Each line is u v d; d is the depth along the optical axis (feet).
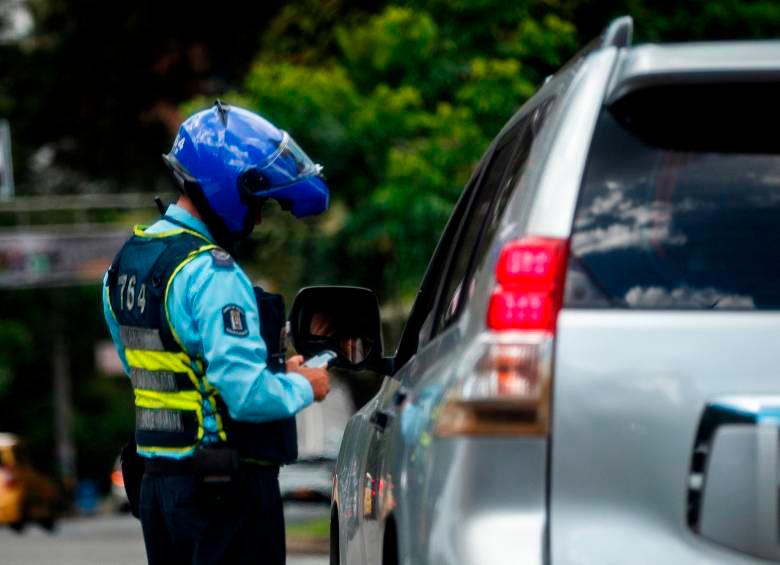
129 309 40.09
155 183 288.51
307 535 173.47
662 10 144.46
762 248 26.73
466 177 145.28
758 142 27.55
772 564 25.18
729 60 26.84
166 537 40.57
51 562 154.92
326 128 155.53
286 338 40.50
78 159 291.38
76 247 337.93
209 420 39.22
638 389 25.70
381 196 145.28
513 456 25.77
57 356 415.23
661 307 26.21
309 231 188.14
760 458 25.30
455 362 27.27
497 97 138.00
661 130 27.63
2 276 337.93
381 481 33.01
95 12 269.23
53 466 436.35
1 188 258.37
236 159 39.86
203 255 38.96
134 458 42.14
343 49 163.84
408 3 149.28
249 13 256.73
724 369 25.63
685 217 26.94
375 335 39.37
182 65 266.57
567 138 27.53
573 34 139.44
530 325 26.11
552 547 25.41
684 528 25.41
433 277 38.73
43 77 280.31
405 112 149.79
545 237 26.63
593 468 25.59
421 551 27.04
